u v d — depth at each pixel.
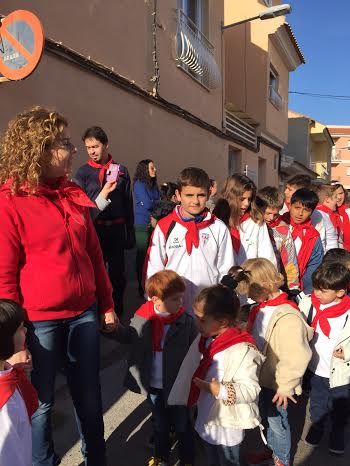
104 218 4.64
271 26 12.93
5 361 1.83
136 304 5.68
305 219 4.07
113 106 6.24
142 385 2.63
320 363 3.01
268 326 2.63
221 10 10.66
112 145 6.26
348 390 2.93
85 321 2.26
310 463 2.90
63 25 5.27
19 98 4.55
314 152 31.80
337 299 3.01
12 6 4.48
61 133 2.07
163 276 2.58
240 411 2.18
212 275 2.94
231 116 12.00
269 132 13.98
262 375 2.63
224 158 11.02
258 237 3.53
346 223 5.53
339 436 2.96
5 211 1.99
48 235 2.06
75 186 2.28
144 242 5.72
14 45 3.68
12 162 2.01
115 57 6.36
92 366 2.28
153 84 7.37
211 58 9.55
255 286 2.69
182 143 8.61
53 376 2.19
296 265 3.87
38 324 2.11
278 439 2.68
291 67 15.74
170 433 2.86
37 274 2.06
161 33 7.65
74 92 5.40
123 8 6.51
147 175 5.68
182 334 2.61
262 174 14.80
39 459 2.24
